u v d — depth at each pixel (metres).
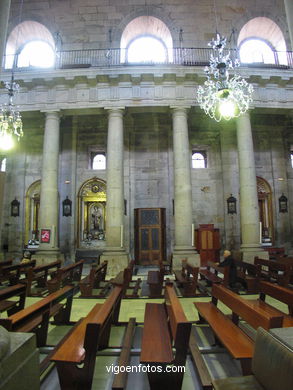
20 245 18.23
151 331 3.99
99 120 19.05
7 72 15.48
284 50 18.02
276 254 16.11
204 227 17.44
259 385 2.62
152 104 15.38
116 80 15.46
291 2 4.48
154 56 18.48
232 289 9.33
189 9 17.77
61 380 3.13
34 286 10.91
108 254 14.16
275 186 18.91
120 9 17.75
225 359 4.23
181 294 9.15
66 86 15.67
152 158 18.83
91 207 18.77
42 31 18.27
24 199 18.72
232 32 17.45
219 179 18.88
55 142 15.45
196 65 15.79
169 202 18.39
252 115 19.34
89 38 17.59
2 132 12.32
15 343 2.43
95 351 3.22
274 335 2.51
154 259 17.39
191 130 19.25
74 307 7.58
